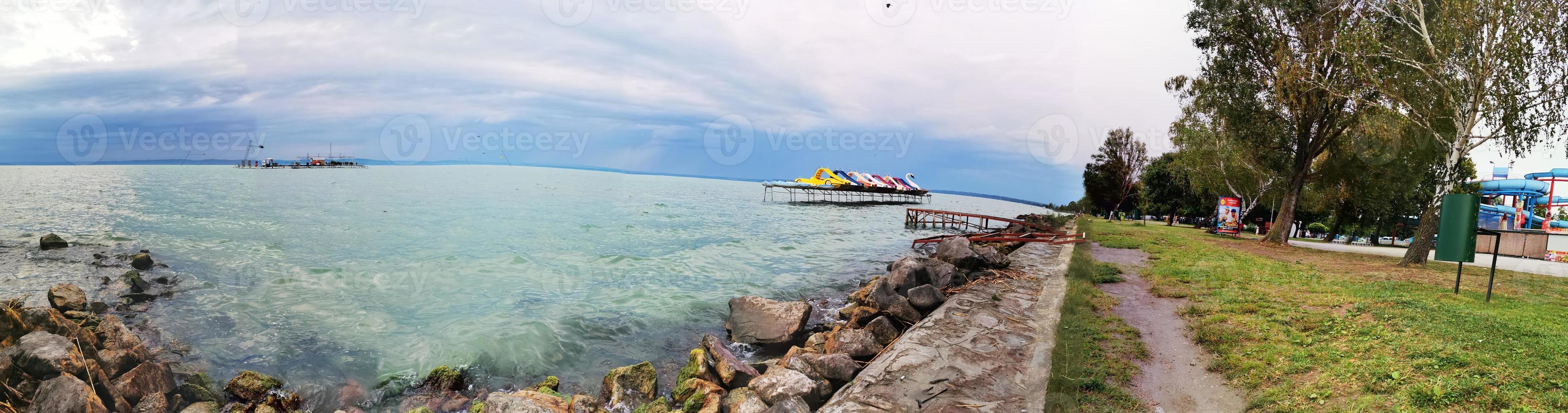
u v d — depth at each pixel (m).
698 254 22.69
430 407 7.12
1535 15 13.06
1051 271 13.60
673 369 8.53
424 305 12.48
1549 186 29.91
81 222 27.25
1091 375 5.72
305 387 7.60
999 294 10.38
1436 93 15.66
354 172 155.50
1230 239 24.00
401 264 18.39
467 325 10.77
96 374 6.46
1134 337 6.86
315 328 10.31
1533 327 5.95
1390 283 9.45
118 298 12.12
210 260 18.34
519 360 8.89
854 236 34.53
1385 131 19.33
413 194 60.25
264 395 7.20
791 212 61.19
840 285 16.48
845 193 94.88
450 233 28.05
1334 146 23.03
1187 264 12.58
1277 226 21.47
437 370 7.78
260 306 11.99
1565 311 7.15
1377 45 16.14
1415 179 23.09
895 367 6.33
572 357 9.17
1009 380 5.91
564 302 13.05
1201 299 8.53
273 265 17.62
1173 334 6.94
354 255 20.47
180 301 12.22
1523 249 16.45
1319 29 19.45
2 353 6.28
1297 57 20.12
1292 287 9.18
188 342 9.31
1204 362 5.94
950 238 16.52
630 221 38.38
